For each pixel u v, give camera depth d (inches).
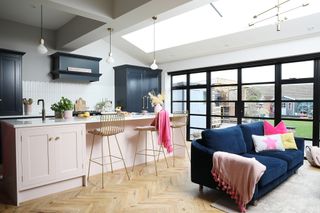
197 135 265.4
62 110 134.9
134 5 128.9
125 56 279.1
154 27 226.8
